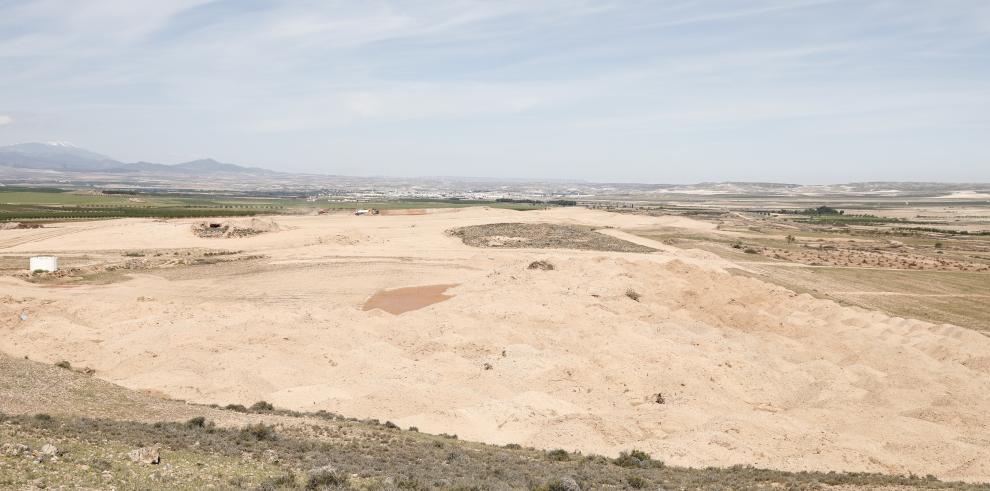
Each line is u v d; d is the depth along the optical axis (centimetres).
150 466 2356
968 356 6600
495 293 8488
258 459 2691
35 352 5753
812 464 3841
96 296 8675
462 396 4900
